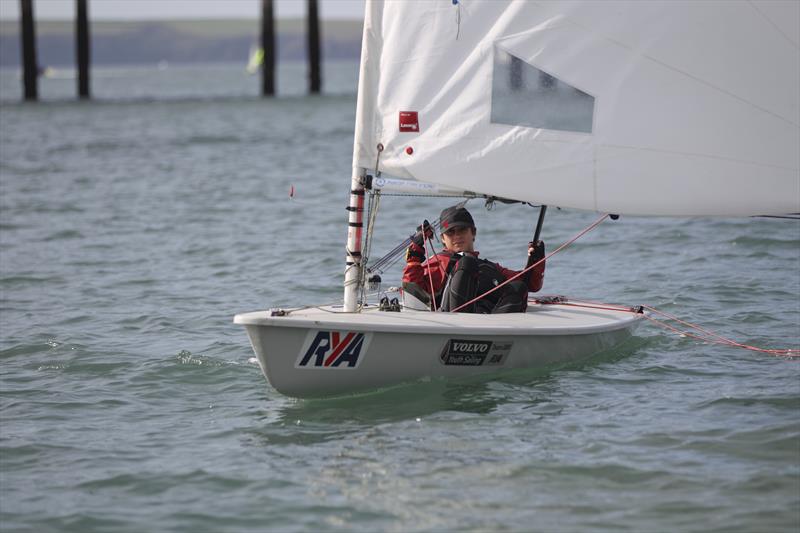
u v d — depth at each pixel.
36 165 98.81
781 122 26.77
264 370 26.20
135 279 46.66
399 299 33.66
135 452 24.34
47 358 32.94
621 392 27.91
